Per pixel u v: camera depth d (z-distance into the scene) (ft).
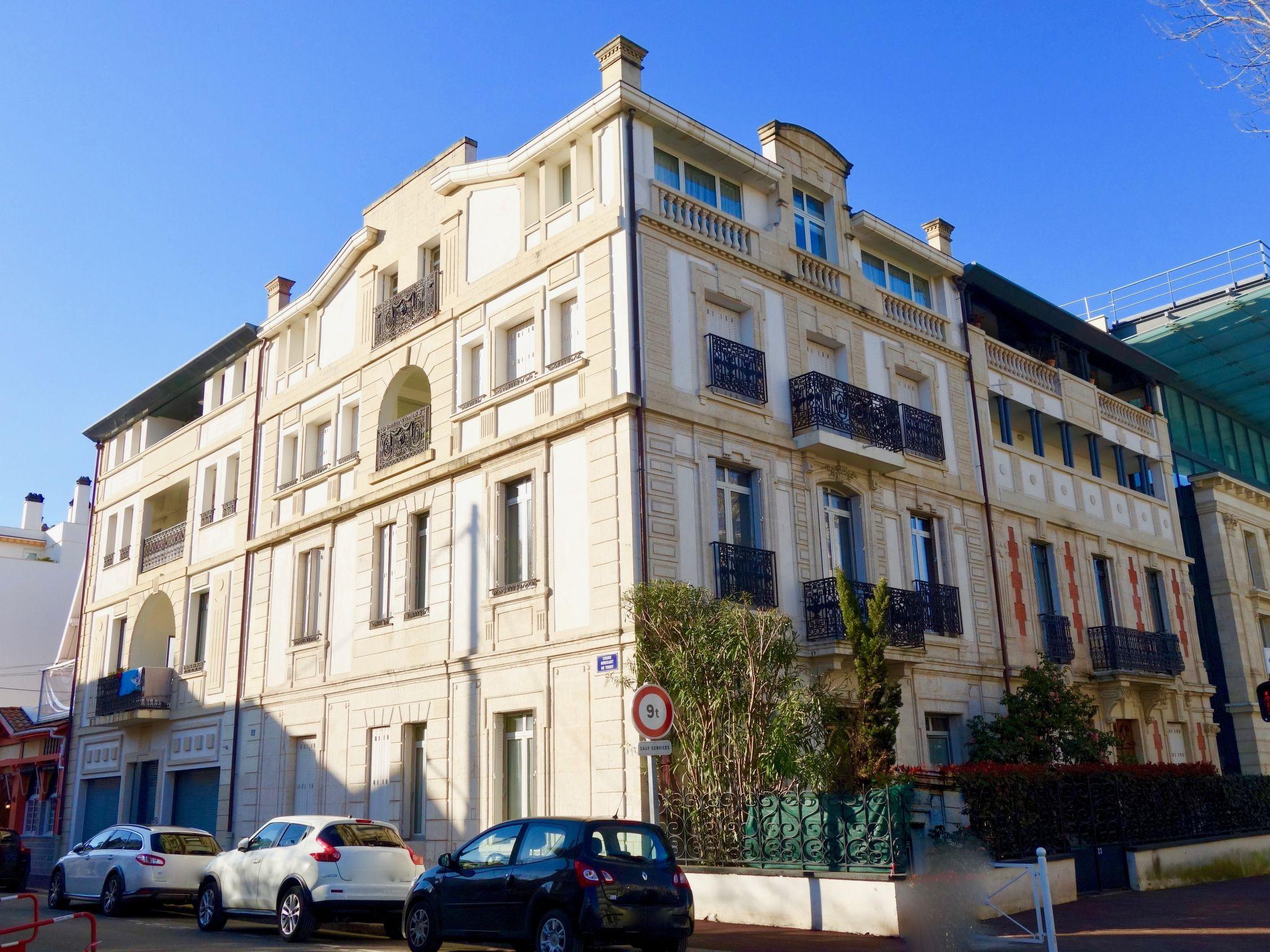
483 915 39.37
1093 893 55.21
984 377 84.84
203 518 96.27
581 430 61.46
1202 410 120.16
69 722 108.47
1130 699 88.02
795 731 49.67
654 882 38.09
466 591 67.10
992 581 78.64
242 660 85.81
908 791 46.39
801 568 64.95
